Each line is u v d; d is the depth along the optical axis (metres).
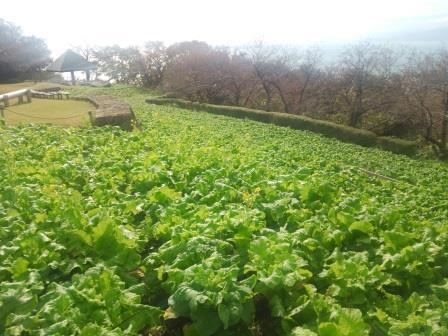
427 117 30.34
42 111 22.22
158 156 10.81
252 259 5.19
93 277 4.69
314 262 5.55
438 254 5.91
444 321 4.20
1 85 41.25
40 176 8.86
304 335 3.91
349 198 7.88
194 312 4.18
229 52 47.12
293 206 7.74
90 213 6.41
